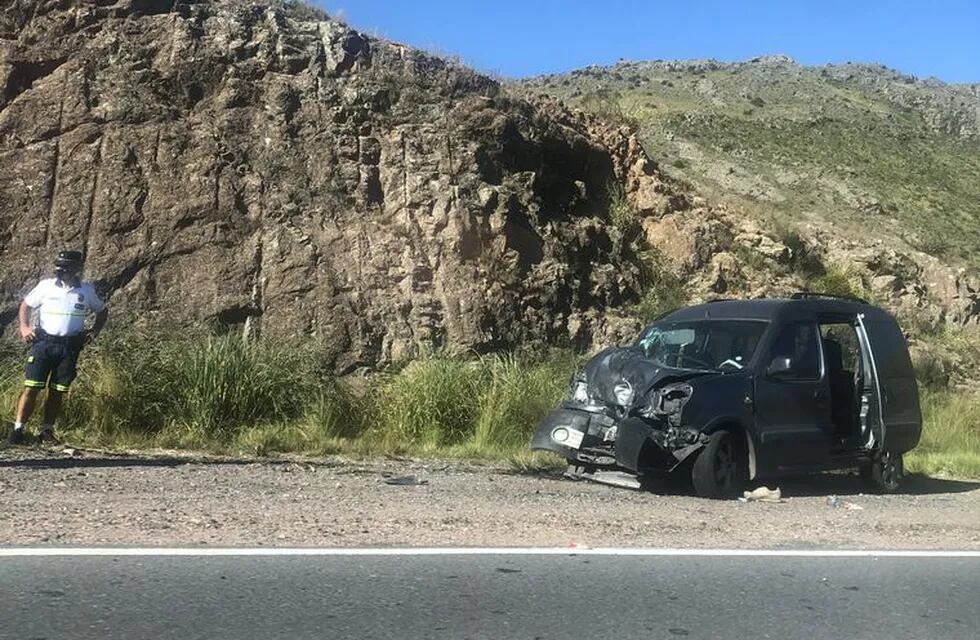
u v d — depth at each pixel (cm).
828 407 985
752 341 959
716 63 8506
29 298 969
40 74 1501
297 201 1518
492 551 631
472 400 1245
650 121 4412
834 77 8081
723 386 902
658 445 879
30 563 558
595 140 1970
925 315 2294
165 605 502
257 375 1170
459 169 1655
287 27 1711
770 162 4194
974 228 3941
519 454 1130
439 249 1557
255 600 516
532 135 1798
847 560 654
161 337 1270
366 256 1503
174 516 676
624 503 827
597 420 922
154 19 1606
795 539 712
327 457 1068
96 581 533
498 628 491
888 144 5397
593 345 1620
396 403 1235
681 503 848
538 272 1634
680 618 518
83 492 738
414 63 1778
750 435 910
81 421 1083
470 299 1522
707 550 661
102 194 1423
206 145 1507
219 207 1462
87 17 1567
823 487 1055
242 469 916
